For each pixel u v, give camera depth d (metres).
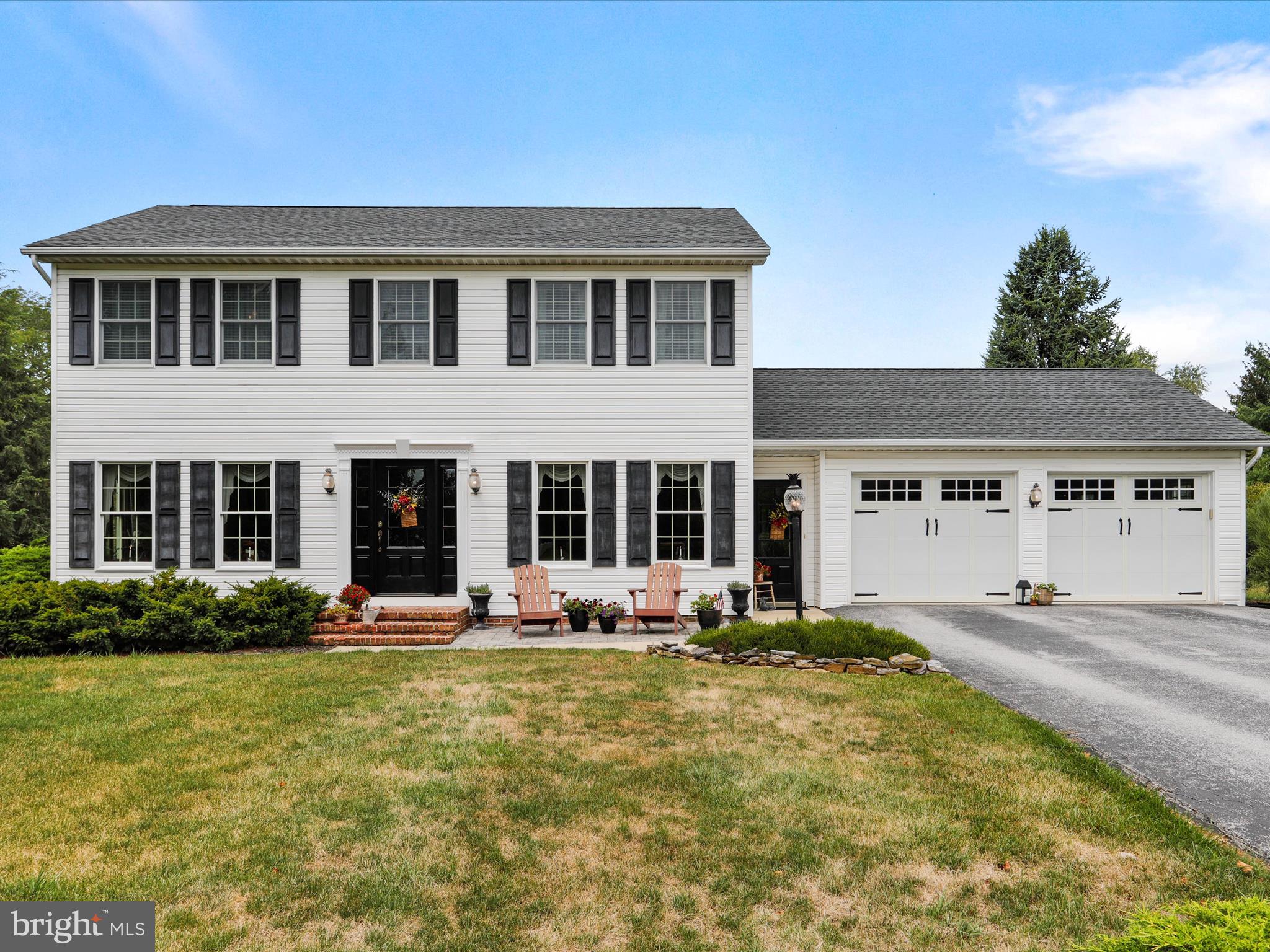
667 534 12.91
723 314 12.82
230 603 10.16
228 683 8.06
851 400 15.46
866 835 4.41
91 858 4.13
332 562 12.63
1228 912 2.65
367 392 12.71
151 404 12.59
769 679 8.20
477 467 12.75
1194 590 13.87
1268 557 17.22
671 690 7.69
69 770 5.45
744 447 12.81
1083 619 12.12
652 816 4.68
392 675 8.42
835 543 13.66
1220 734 6.30
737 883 3.89
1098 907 3.65
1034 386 16.31
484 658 9.47
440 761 5.60
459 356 12.78
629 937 3.43
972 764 5.55
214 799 4.94
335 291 12.72
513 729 6.37
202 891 3.78
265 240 12.84
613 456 12.80
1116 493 13.89
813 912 3.63
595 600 12.61
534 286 12.85
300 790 5.08
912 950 3.33
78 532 12.45
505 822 4.59
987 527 13.86
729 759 5.67
